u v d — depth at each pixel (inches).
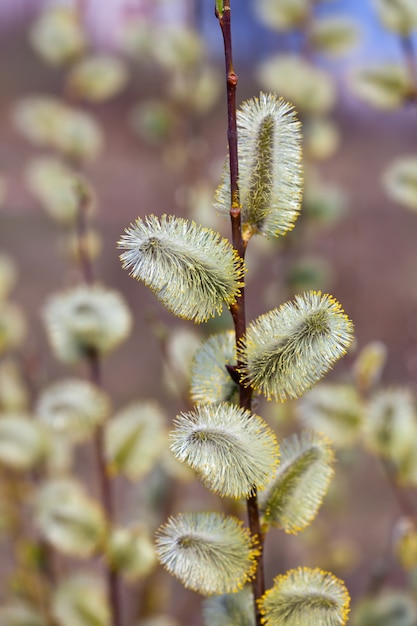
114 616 22.9
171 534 17.3
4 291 31.6
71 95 33.9
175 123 37.2
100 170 64.6
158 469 30.4
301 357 16.8
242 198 17.3
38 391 31.0
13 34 88.0
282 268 33.8
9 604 29.9
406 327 52.8
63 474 29.9
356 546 38.9
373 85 25.7
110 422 23.4
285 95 31.3
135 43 35.0
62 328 22.7
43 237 67.4
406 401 23.2
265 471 16.9
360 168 47.5
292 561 37.0
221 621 18.3
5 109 85.5
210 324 27.1
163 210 45.5
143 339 56.6
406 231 55.9
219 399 17.6
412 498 40.9
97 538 22.2
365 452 40.7
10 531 30.8
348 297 41.7
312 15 31.0
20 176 75.5
